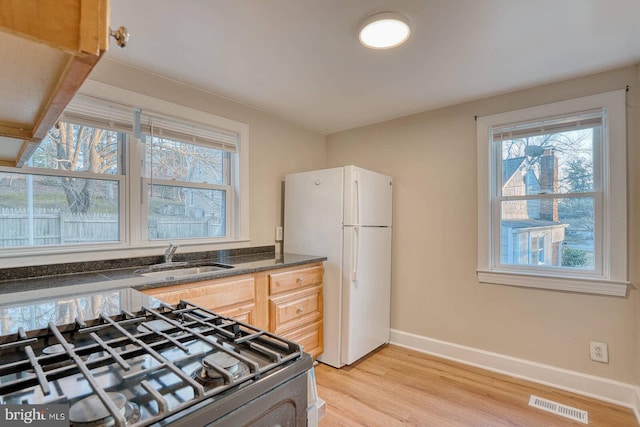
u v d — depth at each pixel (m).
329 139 3.66
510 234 2.53
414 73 2.19
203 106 2.49
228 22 1.64
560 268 2.31
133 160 2.15
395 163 3.10
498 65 2.07
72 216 1.94
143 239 2.21
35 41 0.38
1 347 0.75
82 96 1.89
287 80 2.31
